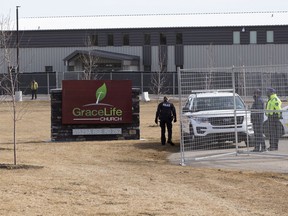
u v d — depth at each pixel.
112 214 11.98
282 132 20.67
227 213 12.16
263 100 20.50
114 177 16.70
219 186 15.32
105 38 75.75
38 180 15.80
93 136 27.88
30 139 29.42
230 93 23.67
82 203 13.05
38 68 75.56
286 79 19.69
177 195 14.08
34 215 11.81
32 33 75.25
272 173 17.28
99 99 27.81
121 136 27.95
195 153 22.31
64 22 77.31
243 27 72.38
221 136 22.58
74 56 73.12
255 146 20.83
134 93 28.02
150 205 12.90
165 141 25.80
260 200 13.54
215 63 72.94
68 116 27.70
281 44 72.19
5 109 51.34
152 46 74.94
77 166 19.03
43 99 60.88
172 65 74.44
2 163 19.11
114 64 74.06
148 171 18.03
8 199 13.21
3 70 55.56
